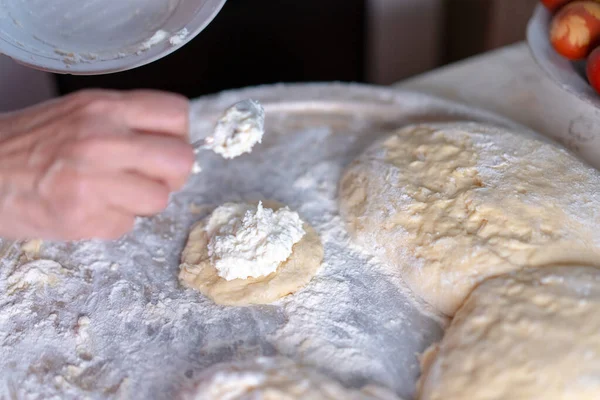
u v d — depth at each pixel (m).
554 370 0.39
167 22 0.46
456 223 0.46
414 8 0.88
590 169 0.48
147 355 0.44
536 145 0.50
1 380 0.43
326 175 0.54
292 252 0.48
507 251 0.44
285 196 0.53
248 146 0.45
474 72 0.63
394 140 0.53
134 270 0.49
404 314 0.45
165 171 0.43
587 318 0.40
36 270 0.49
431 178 0.49
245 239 0.47
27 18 0.45
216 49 0.80
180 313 0.46
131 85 0.77
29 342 0.45
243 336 0.45
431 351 0.43
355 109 0.58
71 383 0.43
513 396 0.38
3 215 0.42
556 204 0.46
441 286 0.45
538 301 0.41
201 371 0.43
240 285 0.47
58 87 0.74
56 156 0.41
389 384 0.42
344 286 0.47
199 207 0.53
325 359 0.43
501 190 0.47
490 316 0.41
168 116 0.43
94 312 0.47
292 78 0.86
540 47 0.53
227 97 0.59
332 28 0.84
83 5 0.46
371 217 0.49
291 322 0.45
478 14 0.85
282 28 0.81
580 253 0.44
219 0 0.46
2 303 0.47
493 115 0.55
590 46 0.50
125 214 0.43
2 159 0.42
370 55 0.91
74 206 0.40
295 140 0.57
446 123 0.53
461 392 0.39
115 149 0.41
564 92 0.51
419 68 0.97
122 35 0.46
